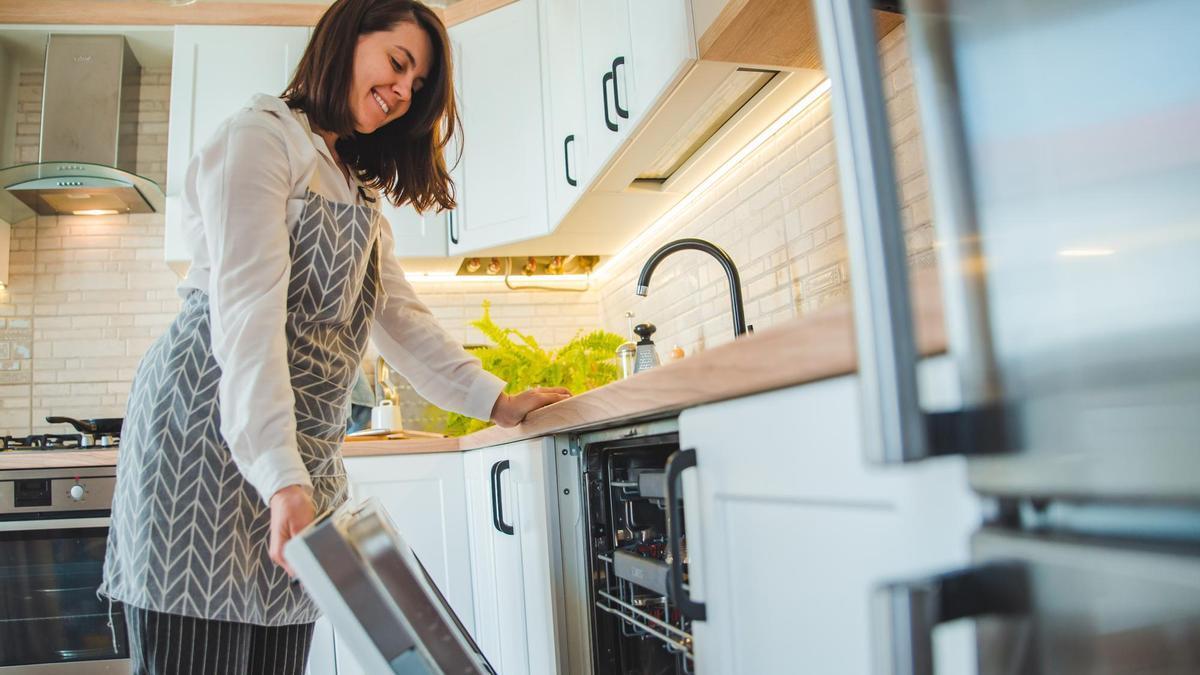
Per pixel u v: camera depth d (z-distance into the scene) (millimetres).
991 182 424
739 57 1684
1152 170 352
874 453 426
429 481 2381
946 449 421
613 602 1236
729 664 724
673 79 1770
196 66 3051
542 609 1326
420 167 1512
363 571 645
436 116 1454
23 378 3178
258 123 1142
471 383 1471
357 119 1331
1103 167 370
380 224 1476
